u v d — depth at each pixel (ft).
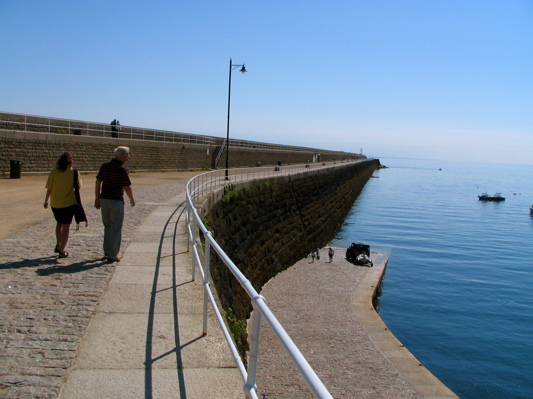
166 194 64.18
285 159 224.33
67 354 14.35
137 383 12.62
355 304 79.10
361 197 307.17
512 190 485.56
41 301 19.16
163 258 26.96
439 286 112.27
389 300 98.94
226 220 66.95
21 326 16.49
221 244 58.29
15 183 68.03
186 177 100.22
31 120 83.97
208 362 13.96
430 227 201.77
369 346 60.54
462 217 246.06
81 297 19.77
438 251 152.97
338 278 96.89
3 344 14.97
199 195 56.80
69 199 26.20
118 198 25.67
